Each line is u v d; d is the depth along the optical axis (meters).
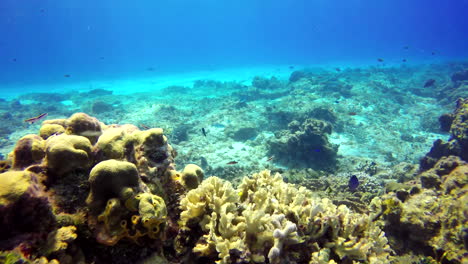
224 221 2.67
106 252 2.28
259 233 2.69
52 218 2.03
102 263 2.27
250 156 11.16
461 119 8.14
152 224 2.21
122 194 2.21
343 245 3.03
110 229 2.14
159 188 2.95
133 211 2.24
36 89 39.38
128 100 24.42
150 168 2.94
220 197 3.13
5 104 24.73
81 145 2.55
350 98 19.48
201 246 2.72
